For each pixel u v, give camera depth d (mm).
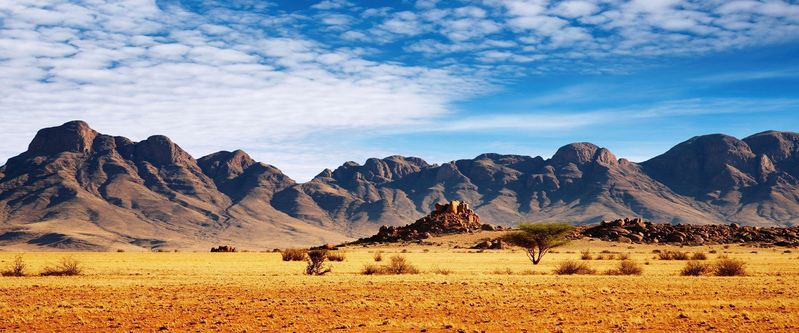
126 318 22609
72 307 24984
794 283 34781
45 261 63750
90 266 53312
